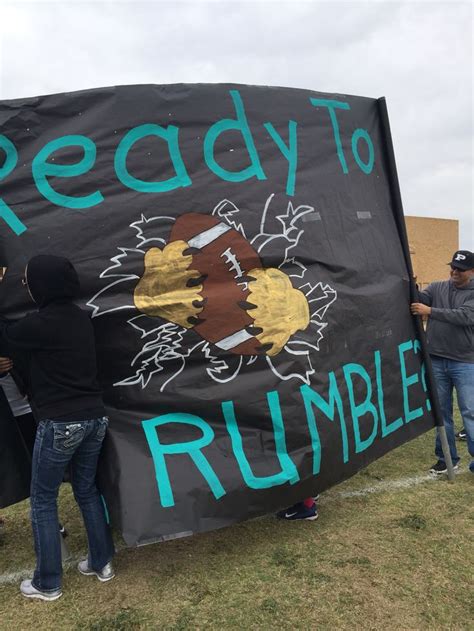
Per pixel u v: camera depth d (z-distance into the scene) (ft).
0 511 13.07
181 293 10.23
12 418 10.16
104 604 9.07
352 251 12.41
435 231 70.79
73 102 9.86
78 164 9.78
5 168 9.55
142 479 9.36
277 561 10.27
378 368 12.59
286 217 11.31
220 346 10.41
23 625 8.58
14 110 9.61
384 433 12.57
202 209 10.47
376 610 8.75
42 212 9.62
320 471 11.02
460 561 10.12
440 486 13.71
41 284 8.61
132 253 9.94
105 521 9.66
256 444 10.46
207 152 10.62
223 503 9.78
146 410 9.95
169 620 8.60
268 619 8.57
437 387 14.19
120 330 9.86
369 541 10.94
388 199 13.91
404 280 13.80
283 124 11.66
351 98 13.25
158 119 10.27
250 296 10.73
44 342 8.47
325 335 11.54
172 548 10.94
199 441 10.05
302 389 11.00
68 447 8.57
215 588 9.46
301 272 11.43
